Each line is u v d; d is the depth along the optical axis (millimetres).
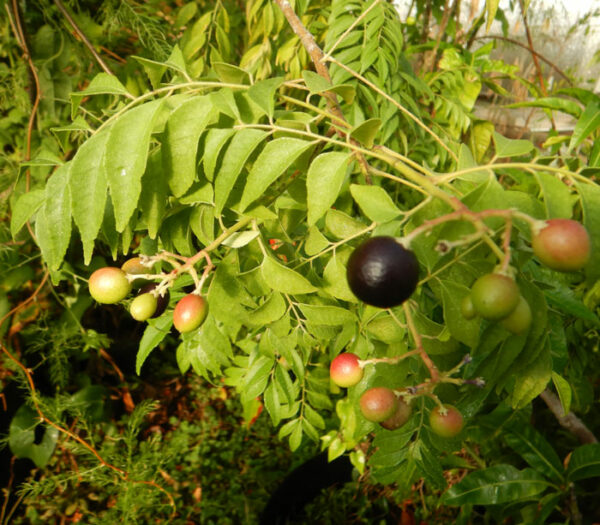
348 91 119
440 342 141
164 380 508
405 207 254
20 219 120
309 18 276
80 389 415
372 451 341
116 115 116
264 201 145
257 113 124
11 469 374
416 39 422
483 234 85
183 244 147
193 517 405
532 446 260
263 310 145
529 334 121
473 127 317
